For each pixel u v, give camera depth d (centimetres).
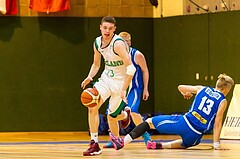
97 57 1398
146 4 2656
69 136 2316
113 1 2627
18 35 2539
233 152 1391
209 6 2480
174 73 2556
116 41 1320
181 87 1495
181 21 2525
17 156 1307
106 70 1355
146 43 2638
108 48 1333
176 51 2548
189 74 2498
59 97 2570
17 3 2536
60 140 2059
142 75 1602
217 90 1462
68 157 1266
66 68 2575
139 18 2634
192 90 1480
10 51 2534
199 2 2506
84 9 2594
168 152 1393
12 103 2536
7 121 2534
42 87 2559
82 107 2584
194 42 2481
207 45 2436
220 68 2394
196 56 2473
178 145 1494
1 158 1252
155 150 1459
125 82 1301
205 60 2444
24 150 1509
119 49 1312
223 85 1455
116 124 1471
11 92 2536
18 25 2538
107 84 1339
